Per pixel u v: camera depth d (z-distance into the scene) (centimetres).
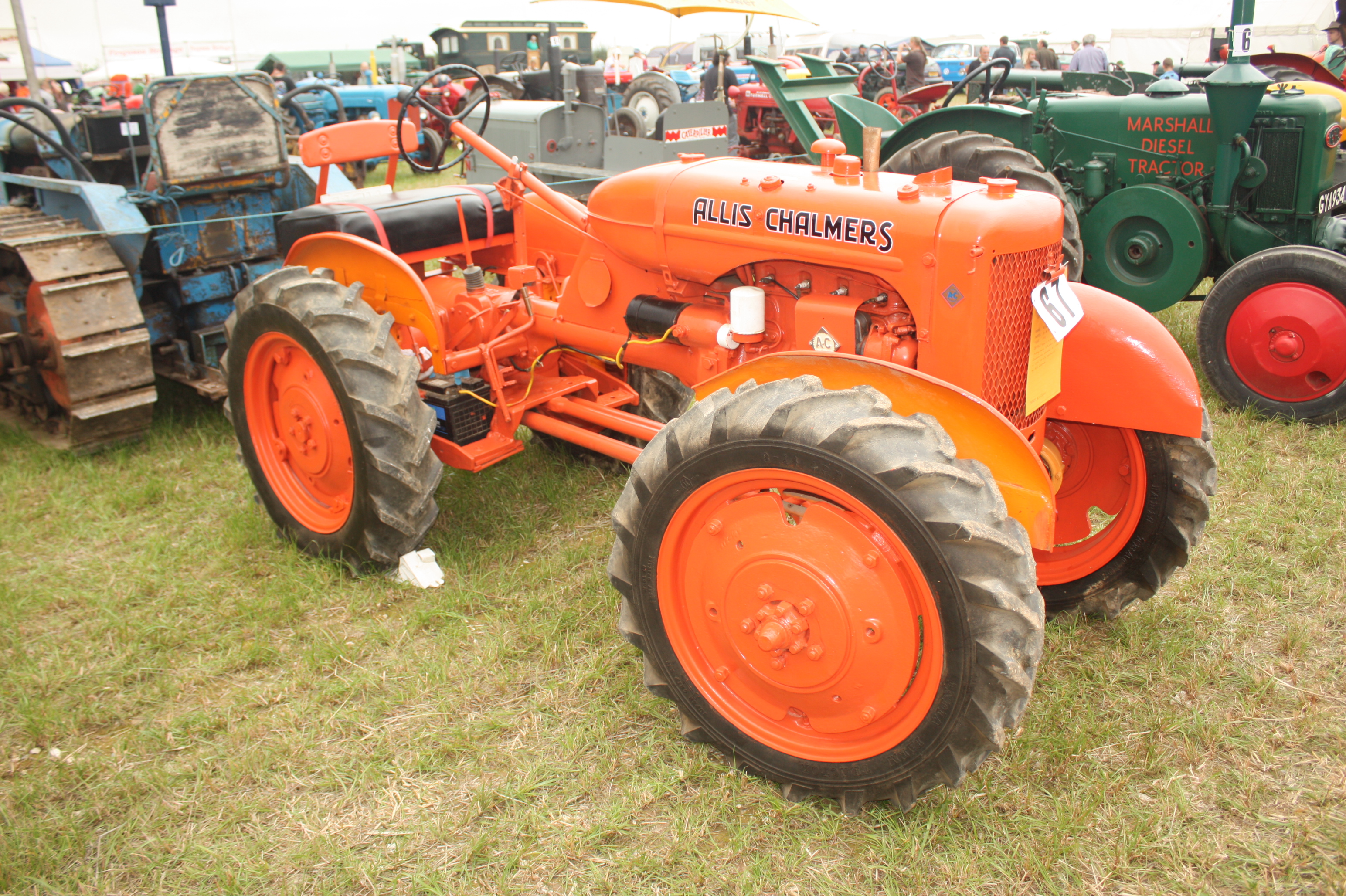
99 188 446
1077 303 257
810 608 214
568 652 289
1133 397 268
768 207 263
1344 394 443
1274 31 1578
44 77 1891
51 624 316
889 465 197
